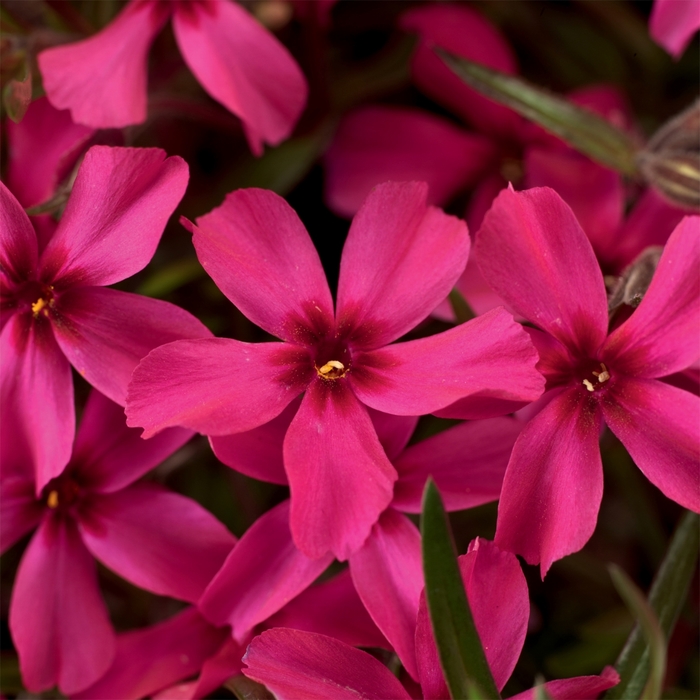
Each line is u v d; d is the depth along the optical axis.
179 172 0.13
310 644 0.13
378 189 0.13
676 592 0.13
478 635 0.12
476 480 0.13
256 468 0.13
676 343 0.13
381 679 0.13
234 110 0.14
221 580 0.13
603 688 0.13
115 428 0.13
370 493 0.12
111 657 0.14
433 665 0.13
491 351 0.12
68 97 0.14
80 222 0.13
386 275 0.13
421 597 0.13
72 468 0.14
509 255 0.13
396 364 0.13
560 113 0.14
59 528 0.14
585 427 0.13
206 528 0.13
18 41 0.14
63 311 0.13
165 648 0.14
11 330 0.13
